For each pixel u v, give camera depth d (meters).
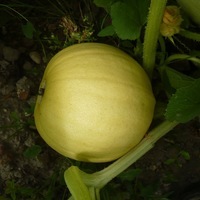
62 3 0.90
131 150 0.71
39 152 0.80
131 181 0.84
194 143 0.88
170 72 0.75
